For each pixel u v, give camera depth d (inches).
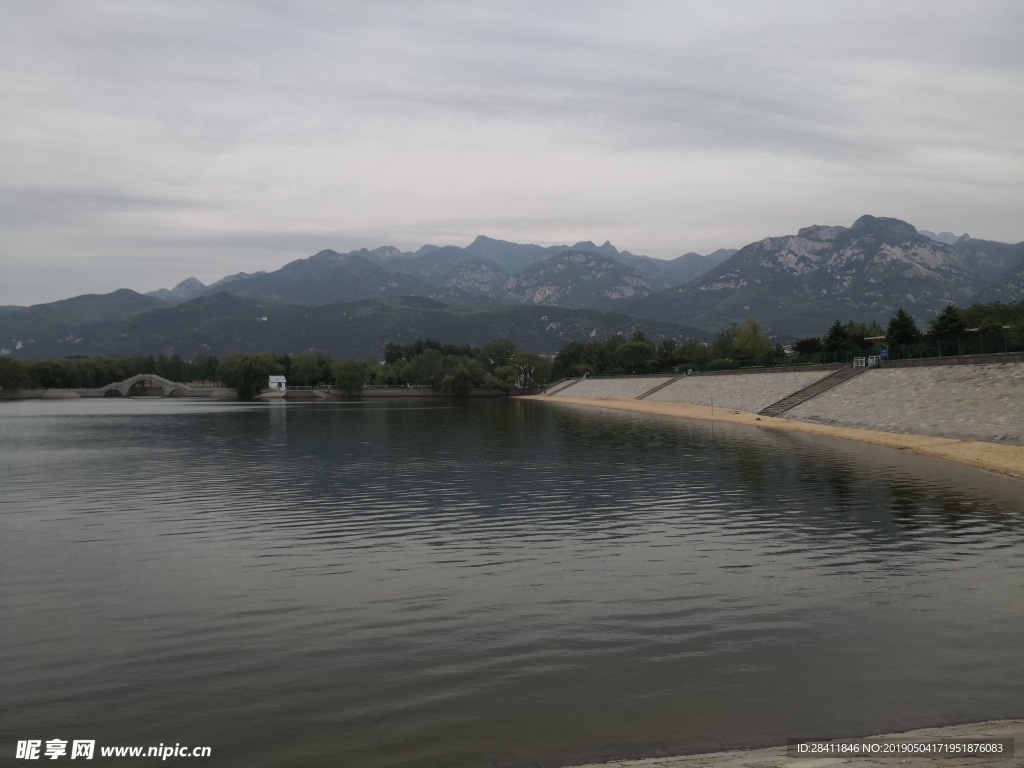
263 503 1531.7
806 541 1147.3
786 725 565.6
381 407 6653.5
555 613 823.7
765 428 3341.5
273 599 884.6
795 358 4921.3
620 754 527.2
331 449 2669.8
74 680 661.3
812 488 1633.9
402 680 653.9
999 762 493.7
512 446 2721.5
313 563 1048.2
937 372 3048.7
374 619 812.0
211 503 1536.7
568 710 595.5
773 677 652.1
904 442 2485.2
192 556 1093.8
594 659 695.1
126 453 2578.7
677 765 501.0
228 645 741.9
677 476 1850.4
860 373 3651.6
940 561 1023.0
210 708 606.9
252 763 524.4
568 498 1557.6
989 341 3253.0
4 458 2431.1
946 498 1496.1
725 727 564.4
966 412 2527.1
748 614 813.9
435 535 1222.9
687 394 5374.0
